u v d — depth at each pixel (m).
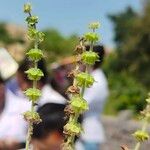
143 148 8.69
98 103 7.16
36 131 4.02
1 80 5.98
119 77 25.22
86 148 7.18
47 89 5.86
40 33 1.71
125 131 13.91
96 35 1.63
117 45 37.72
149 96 1.84
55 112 4.03
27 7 1.71
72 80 1.73
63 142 1.71
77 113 1.63
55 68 6.64
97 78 7.03
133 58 35.34
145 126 1.81
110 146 14.23
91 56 1.61
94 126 7.23
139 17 37.97
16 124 5.02
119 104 20.06
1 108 5.30
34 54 1.71
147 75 34.50
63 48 29.67
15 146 4.97
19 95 5.37
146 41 36.28
